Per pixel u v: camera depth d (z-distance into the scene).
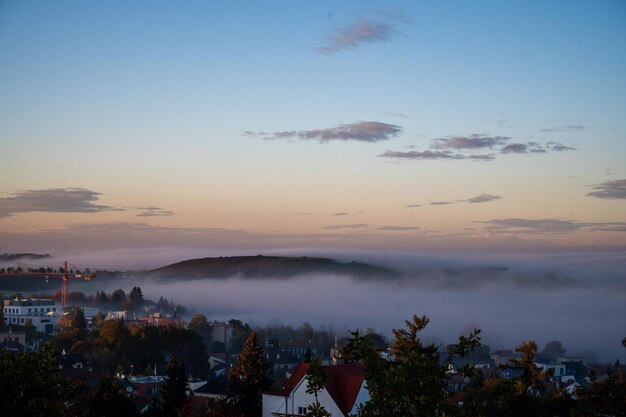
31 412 27.56
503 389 26.53
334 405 48.19
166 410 68.62
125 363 148.25
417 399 24.14
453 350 26.38
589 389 39.12
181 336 160.12
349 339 26.20
